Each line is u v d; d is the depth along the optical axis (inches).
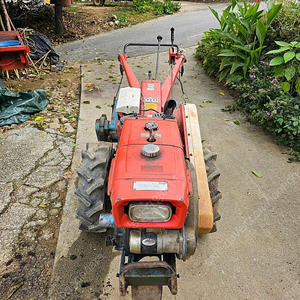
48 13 494.3
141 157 89.9
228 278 114.1
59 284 110.3
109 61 361.7
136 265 81.4
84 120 223.3
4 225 133.8
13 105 226.5
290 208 148.2
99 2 679.1
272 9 251.9
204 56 338.6
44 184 158.9
